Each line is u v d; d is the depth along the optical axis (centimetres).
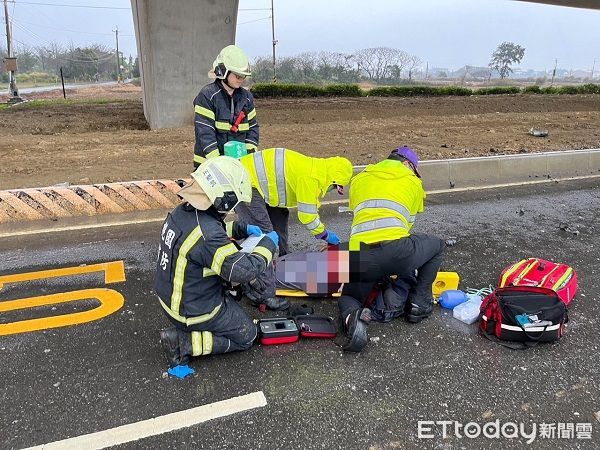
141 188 586
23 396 278
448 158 824
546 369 309
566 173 843
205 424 258
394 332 351
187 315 295
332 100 1864
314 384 292
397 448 245
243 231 338
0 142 938
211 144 412
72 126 1227
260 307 377
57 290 403
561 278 385
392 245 330
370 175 355
